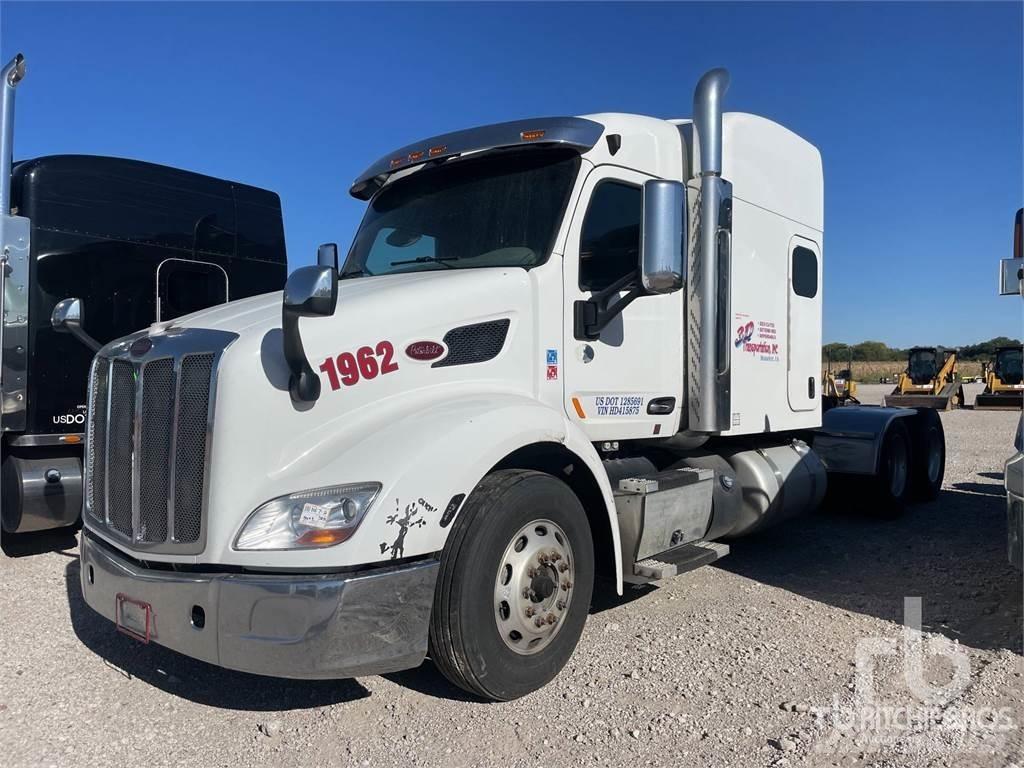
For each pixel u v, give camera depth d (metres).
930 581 5.81
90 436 4.16
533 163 4.72
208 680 4.16
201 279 7.67
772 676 4.06
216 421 3.30
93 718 3.73
